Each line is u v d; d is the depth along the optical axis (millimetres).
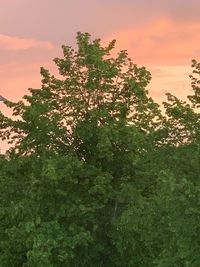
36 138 26250
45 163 24000
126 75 26969
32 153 26625
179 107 21625
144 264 23344
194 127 21406
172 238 18172
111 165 26125
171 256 17984
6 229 22906
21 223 22797
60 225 24281
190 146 20484
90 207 24016
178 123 21672
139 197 23297
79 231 23359
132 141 24250
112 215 25172
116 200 24750
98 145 23969
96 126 25797
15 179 26125
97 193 25047
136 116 27156
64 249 23141
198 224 16891
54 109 27203
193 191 16969
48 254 21469
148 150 22078
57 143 26469
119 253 24984
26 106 26344
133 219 19609
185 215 17078
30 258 21438
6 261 24094
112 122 25156
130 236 23109
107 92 26828
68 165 23281
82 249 24828
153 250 23047
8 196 25578
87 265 25609
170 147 21078
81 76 27016
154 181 24625
